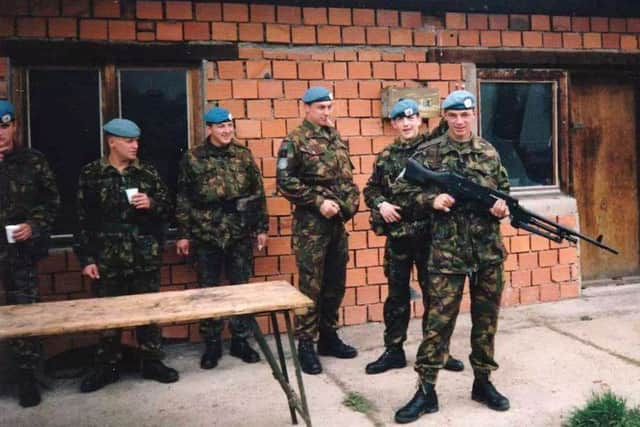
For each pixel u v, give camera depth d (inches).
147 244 165.6
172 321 113.8
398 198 161.6
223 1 195.0
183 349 190.9
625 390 150.1
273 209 199.9
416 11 215.2
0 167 155.4
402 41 213.8
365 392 154.0
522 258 226.8
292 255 201.8
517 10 226.2
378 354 181.8
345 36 207.5
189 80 196.2
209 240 174.2
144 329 165.3
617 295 236.8
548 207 229.5
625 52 240.4
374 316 211.2
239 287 138.6
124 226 163.2
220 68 195.2
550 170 238.2
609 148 246.7
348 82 207.9
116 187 161.9
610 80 245.8
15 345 151.6
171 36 190.5
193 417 143.1
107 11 185.3
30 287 156.5
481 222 135.6
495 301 138.6
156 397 155.7
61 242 186.2
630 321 205.3
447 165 138.5
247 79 197.6
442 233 135.9
